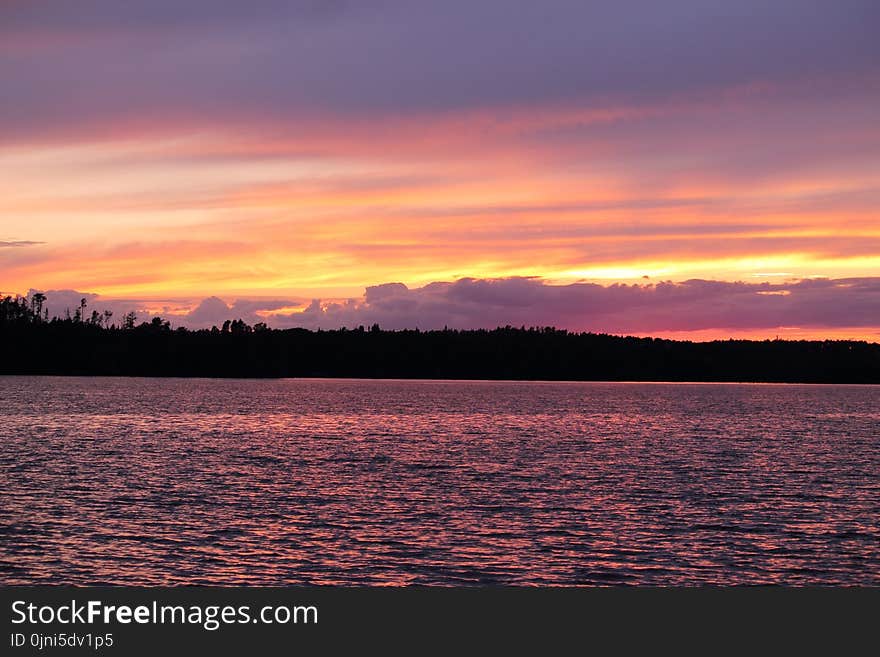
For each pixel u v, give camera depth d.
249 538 37.09
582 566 33.66
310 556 34.47
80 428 94.38
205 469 58.91
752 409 161.88
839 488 52.62
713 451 75.69
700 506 45.59
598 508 44.69
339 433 92.94
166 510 42.84
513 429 101.62
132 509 42.94
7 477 53.09
